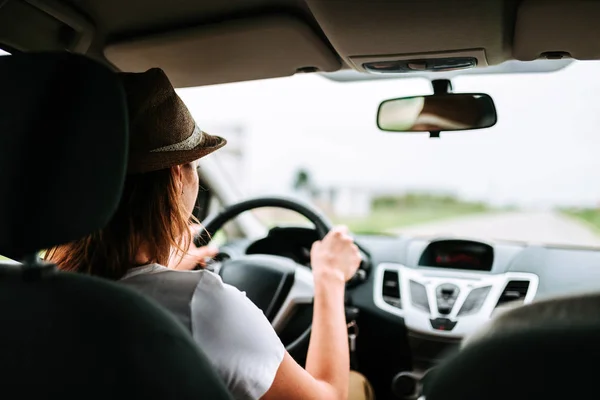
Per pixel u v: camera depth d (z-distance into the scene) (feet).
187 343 2.92
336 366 4.66
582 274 8.37
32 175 2.76
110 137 2.88
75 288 2.95
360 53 5.91
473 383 2.30
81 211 2.84
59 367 2.78
